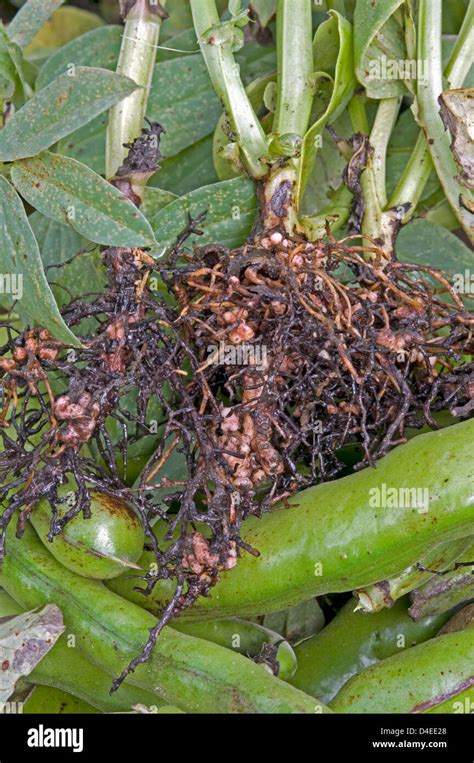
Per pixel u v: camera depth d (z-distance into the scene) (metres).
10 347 0.46
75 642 0.47
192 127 0.53
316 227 0.49
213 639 0.48
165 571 0.45
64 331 0.45
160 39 0.58
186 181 0.54
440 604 0.48
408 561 0.45
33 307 0.45
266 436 0.46
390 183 0.54
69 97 0.47
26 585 0.47
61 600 0.47
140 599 0.47
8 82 0.52
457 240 0.53
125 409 0.47
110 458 0.46
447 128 0.48
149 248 0.48
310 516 0.46
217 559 0.46
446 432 0.46
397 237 0.53
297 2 0.48
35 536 0.48
